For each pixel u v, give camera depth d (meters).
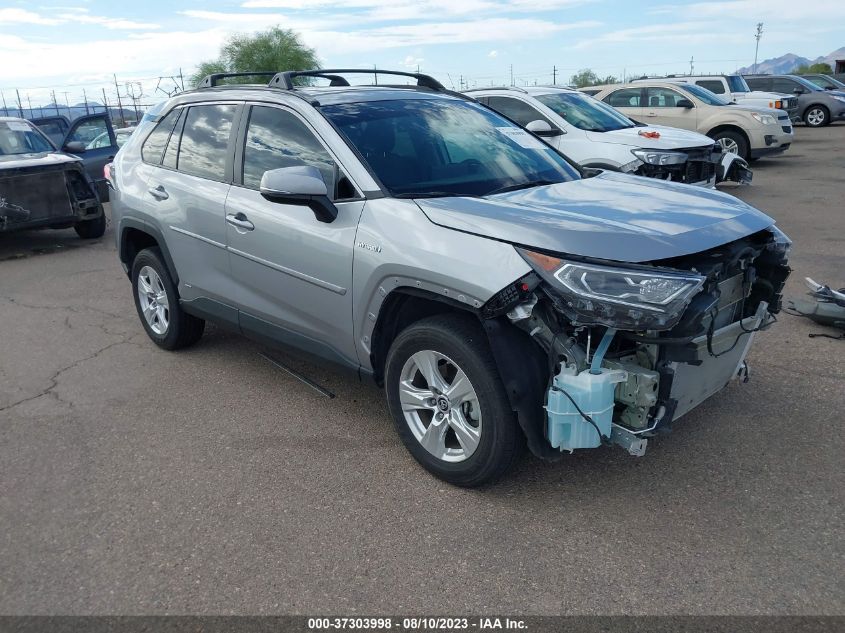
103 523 3.31
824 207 10.27
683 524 3.13
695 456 3.68
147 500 3.49
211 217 4.54
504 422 3.13
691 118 14.34
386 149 3.91
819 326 5.46
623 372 2.94
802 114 24.84
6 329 6.32
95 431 4.25
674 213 3.38
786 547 2.95
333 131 3.91
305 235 3.85
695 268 3.07
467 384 3.26
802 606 2.62
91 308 6.89
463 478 3.37
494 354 3.03
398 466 3.72
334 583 2.85
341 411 4.41
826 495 3.30
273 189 3.50
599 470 3.58
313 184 3.52
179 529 3.25
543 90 10.46
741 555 2.91
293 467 3.75
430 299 3.30
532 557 2.95
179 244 4.89
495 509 3.29
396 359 3.53
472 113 4.61
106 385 4.95
